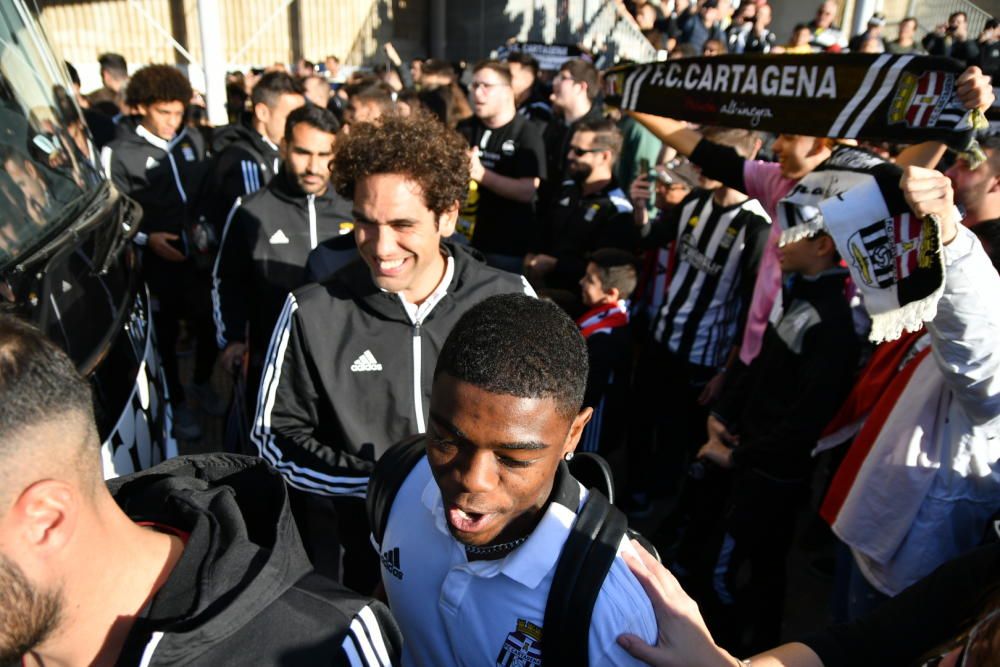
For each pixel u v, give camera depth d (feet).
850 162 6.23
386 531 4.09
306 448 5.80
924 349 6.19
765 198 9.04
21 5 6.62
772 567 8.04
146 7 36.01
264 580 2.78
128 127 14.15
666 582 3.52
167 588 2.69
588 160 12.01
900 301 4.91
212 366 14.32
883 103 5.91
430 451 3.34
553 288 12.67
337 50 40.73
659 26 31.86
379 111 12.28
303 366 5.85
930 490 6.02
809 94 6.48
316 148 8.98
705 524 9.23
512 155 13.61
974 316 4.91
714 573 8.47
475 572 3.51
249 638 2.72
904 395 6.23
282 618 2.79
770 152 14.23
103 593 2.63
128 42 36.11
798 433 7.22
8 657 2.47
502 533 3.45
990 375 5.12
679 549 9.50
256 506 3.41
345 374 5.81
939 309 4.99
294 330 5.78
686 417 11.39
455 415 3.12
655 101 8.23
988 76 5.26
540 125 18.90
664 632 3.36
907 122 5.74
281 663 2.69
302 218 9.46
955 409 5.85
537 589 3.33
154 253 13.20
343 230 9.62
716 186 10.62
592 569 3.26
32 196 5.32
